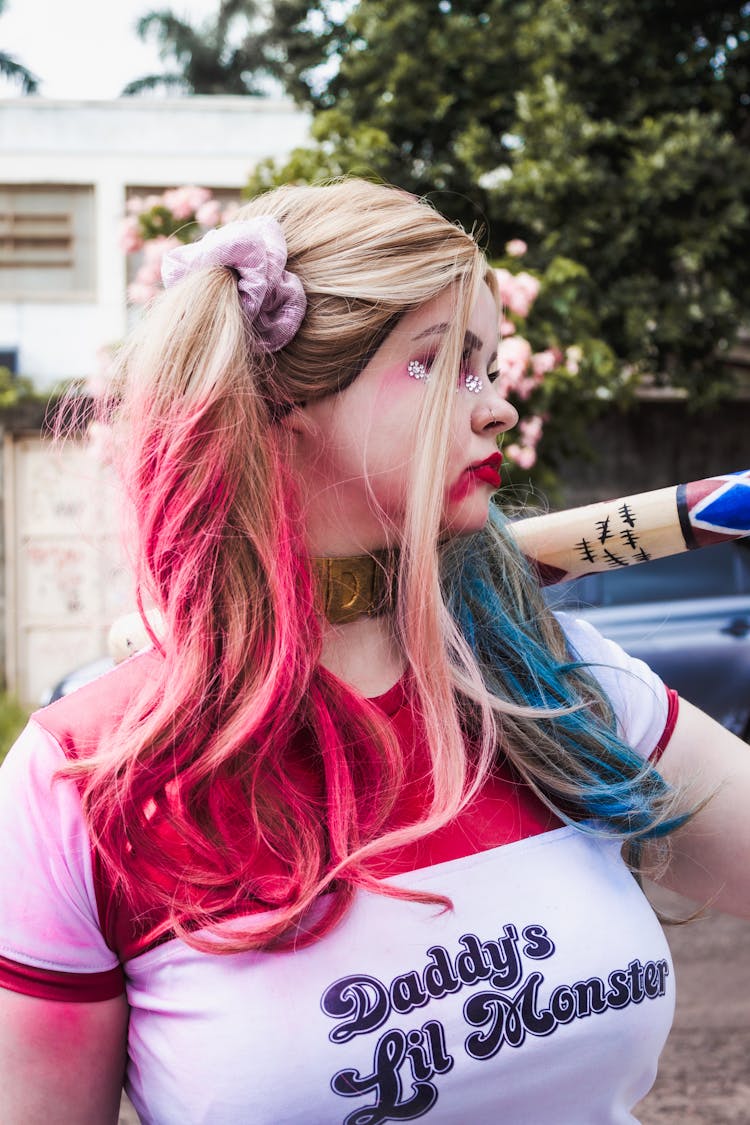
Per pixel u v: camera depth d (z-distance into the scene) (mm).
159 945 768
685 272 6734
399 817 816
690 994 3027
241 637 791
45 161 8625
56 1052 754
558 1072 783
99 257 8688
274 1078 729
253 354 837
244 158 8719
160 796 771
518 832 837
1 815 772
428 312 825
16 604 7215
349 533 870
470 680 854
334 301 824
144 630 977
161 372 839
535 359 4250
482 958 776
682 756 937
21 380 7320
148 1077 775
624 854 932
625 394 5742
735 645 4844
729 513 891
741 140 7406
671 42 6852
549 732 870
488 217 6996
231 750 757
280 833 770
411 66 6848
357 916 771
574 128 6266
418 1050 747
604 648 990
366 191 882
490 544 945
